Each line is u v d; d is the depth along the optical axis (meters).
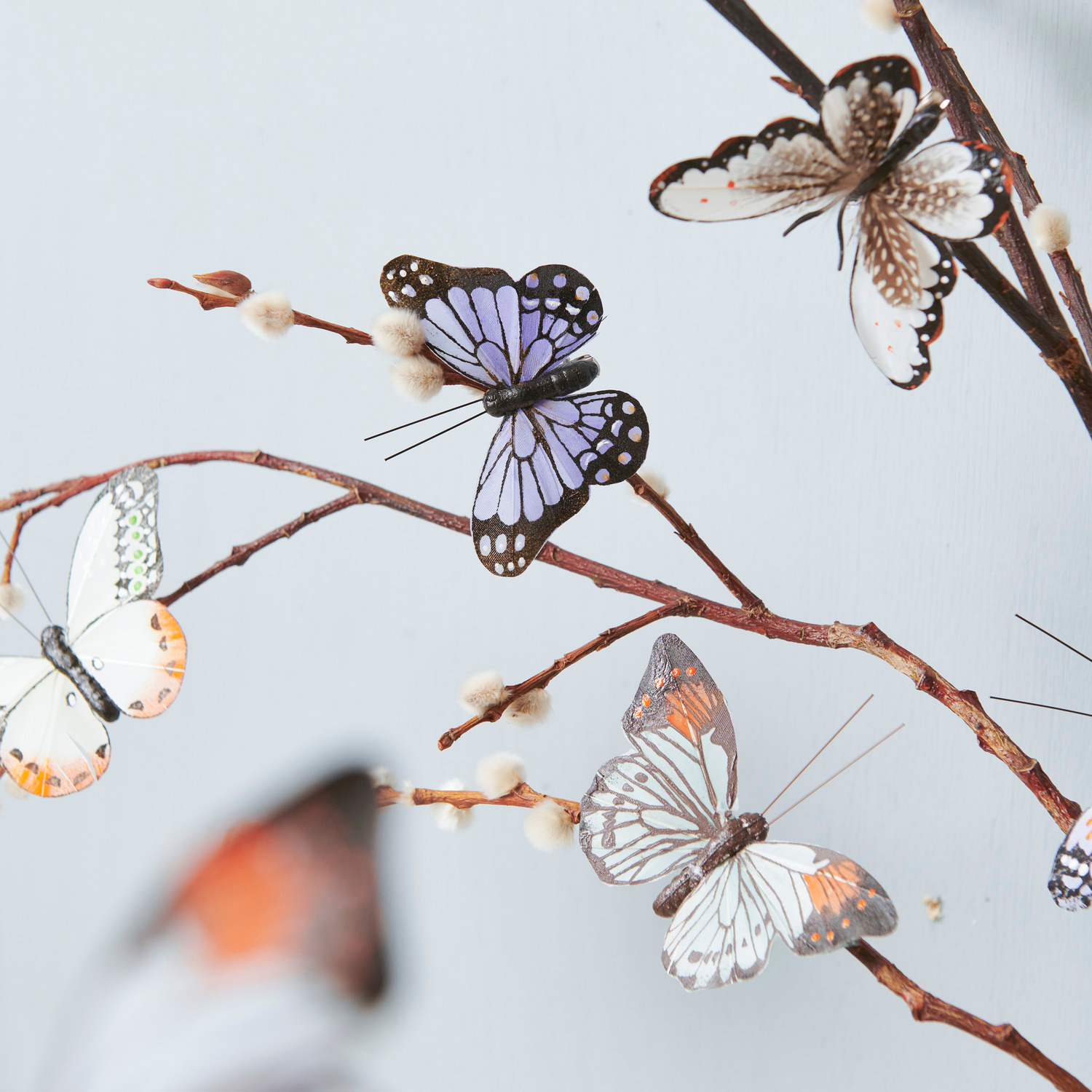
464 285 0.62
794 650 0.72
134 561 0.66
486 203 0.72
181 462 0.69
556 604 0.73
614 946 0.73
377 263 0.72
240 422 0.73
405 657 0.73
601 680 0.73
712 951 0.63
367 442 0.73
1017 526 0.71
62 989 0.75
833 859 0.63
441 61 0.72
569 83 0.71
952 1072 0.72
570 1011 0.73
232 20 0.72
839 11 0.70
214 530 0.74
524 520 0.63
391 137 0.72
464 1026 0.73
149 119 0.73
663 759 0.65
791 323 0.72
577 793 0.73
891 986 0.64
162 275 0.73
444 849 0.73
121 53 0.72
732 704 0.72
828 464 0.72
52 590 0.74
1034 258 0.65
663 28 0.71
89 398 0.74
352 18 0.72
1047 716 0.71
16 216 0.73
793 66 0.62
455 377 0.63
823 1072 0.72
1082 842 0.62
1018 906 0.72
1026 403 0.71
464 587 0.73
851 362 0.71
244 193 0.73
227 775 0.74
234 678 0.74
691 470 0.72
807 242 0.71
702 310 0.72
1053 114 0.70
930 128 0.59
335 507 0.68
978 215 0.59
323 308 0.73
